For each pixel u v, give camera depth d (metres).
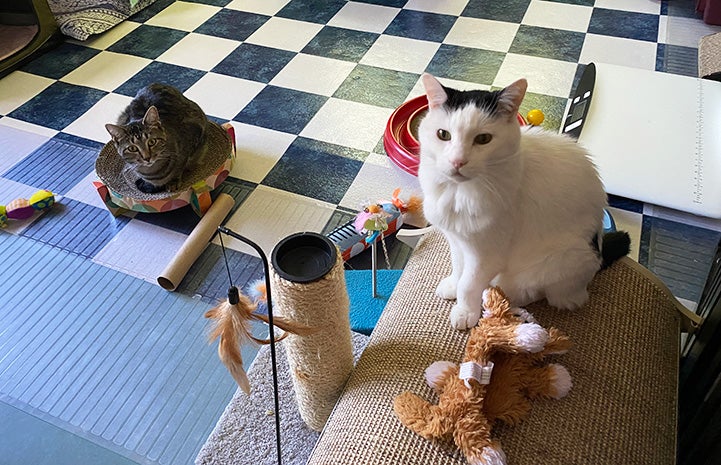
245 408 1.29
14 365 1.39
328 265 0.94
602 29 2.46
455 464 0.83
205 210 1.71
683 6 2.58
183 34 2.54
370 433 0.88
